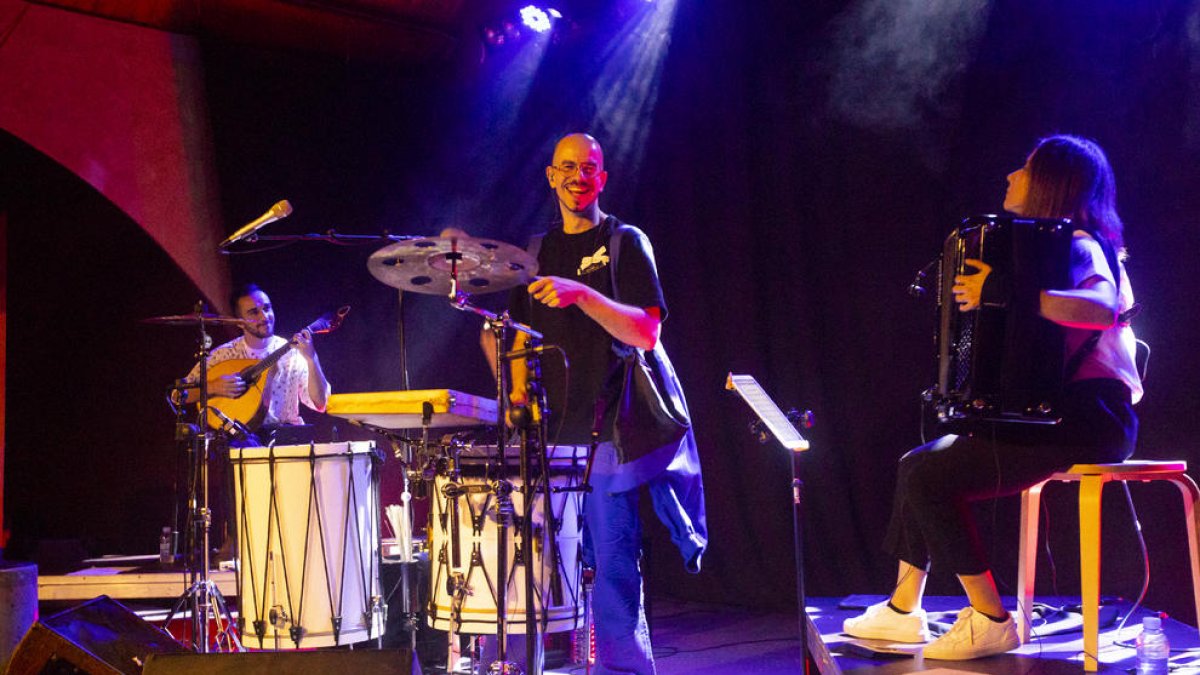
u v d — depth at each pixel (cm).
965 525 317
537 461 331
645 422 343
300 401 613
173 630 502
